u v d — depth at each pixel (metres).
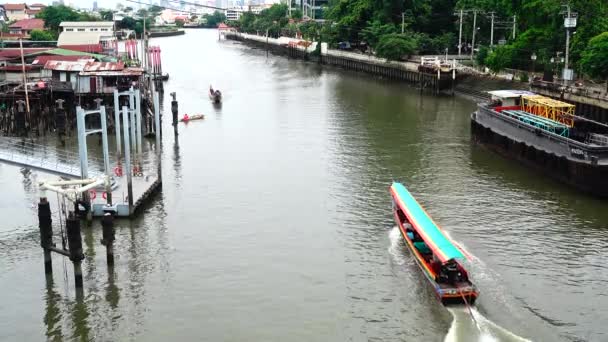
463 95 128.75
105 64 99.94
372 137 90.06
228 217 57.97
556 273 46.25
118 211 56.56
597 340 37.88
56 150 81.44
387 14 180.50
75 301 43.22
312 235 53.72
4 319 41.19
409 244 48.78
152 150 82.44
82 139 53.62
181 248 51.28
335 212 59.03
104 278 46.25
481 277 45.47
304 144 85.94
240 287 45.03
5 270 47.53
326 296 43.59
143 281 45.91
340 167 74.12
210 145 85.75
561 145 66.50
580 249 50.25
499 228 54.50
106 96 92.81
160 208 60.09
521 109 82.94
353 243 51.97
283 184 67.56
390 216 57.94
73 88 94.12
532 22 117.88
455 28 177.12
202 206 60.78
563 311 41.12
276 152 81.56
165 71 172.88
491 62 124.94
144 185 63.09
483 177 69.38
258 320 40.88
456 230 54.06
